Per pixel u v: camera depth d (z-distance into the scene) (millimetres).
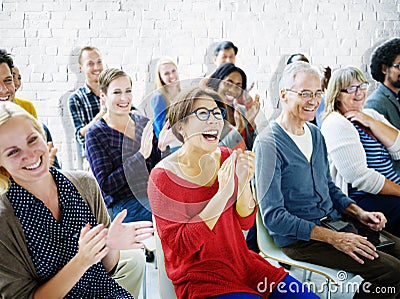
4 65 2260
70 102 2887
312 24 3342
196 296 1673
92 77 2861
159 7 3238
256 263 1814
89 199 1629
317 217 2145
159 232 1688
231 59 3125
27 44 3193
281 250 2080
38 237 1495
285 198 2115
